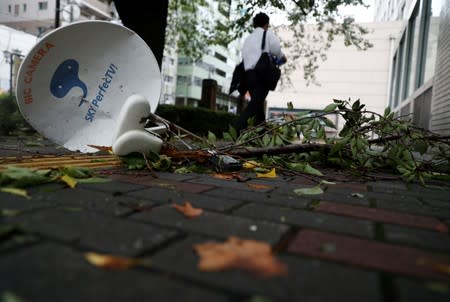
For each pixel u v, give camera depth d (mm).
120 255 933
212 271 862
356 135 2834
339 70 20266
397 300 772
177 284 795
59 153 3139
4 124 5309
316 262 958
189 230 1167
